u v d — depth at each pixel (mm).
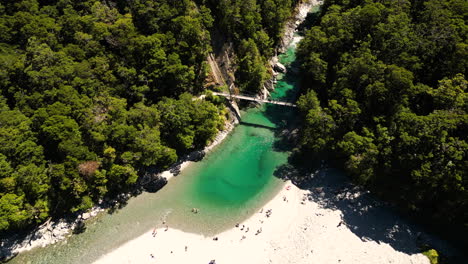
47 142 64062
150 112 72500
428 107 66875
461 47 65188
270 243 62188
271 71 99938
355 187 70250
